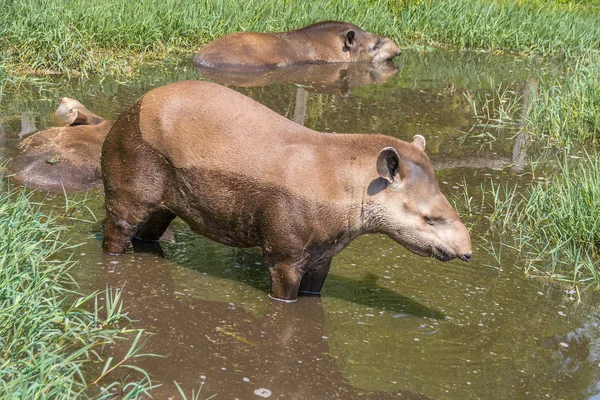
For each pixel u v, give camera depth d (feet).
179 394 15.75
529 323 20.63
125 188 20.51
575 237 26.05
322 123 36.01
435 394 16.92
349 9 59.57
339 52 51.75
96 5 44.19
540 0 73.10
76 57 39.75
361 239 24.70
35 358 15.52
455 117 40.52
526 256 25.02
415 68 52.60
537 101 43.37
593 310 21.80
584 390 17.65
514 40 62.23
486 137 37.76
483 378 17.75
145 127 20.01
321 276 20.68
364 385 16.99
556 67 56.08
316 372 17.30
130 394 14.43
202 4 51.06
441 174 31.76
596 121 38.09
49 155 26.73
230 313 19.40
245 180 19.34
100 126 28.99
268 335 18.63
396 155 18.83
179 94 20.12
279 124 19.86
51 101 34.53
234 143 19.48
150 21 45.55
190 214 20.43
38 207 23.86
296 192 19.07
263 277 21.58
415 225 19.47
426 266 23.40
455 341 19.31
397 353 18.48
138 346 17.37
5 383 13.39
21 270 18.48
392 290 21.66
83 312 17.43
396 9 63.26
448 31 62.03
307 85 44.37
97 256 21.42
